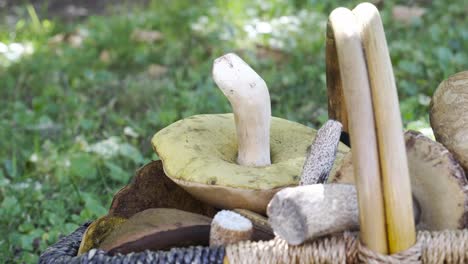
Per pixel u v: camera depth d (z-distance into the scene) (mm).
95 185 1552
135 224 865
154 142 950
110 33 2592
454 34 2258
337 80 943
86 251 891
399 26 2398
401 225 803
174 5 2832
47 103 2031
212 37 2471
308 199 808
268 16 2631
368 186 801
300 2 2777
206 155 924
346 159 870
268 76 2078
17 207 1446
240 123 929
